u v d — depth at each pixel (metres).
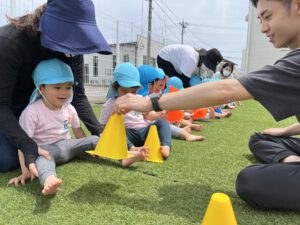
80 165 1.88
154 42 8.71
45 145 1.84
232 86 1.18
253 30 16.73
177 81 3.82
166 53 4.49
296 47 1.23
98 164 1.92
